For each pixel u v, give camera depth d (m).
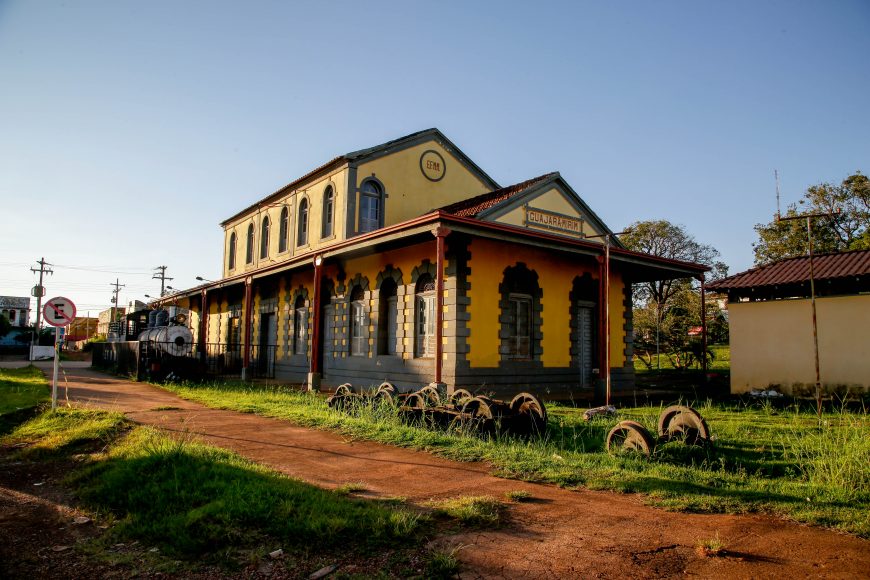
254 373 25.00
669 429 8.38
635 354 30.83
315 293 17.52
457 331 14.94
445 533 4.82
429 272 15.96
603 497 5.96
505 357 15.91
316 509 5.11
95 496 5.94
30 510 5.77
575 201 18.89
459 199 23.89
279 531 4.72
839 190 33.59
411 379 16.12
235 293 29.39
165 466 6.45
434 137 23.28
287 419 11.20
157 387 18.52
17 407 12.88
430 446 8.44
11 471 7.42
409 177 22.36
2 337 61.81
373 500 5.68
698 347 28.55
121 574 4.18
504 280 16.17
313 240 22.97
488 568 4.15
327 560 4.30
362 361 18.31
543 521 5.16
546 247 15.28
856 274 14.80
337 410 11.77
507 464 7.21
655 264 17.64
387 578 3.98
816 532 4.91
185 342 21.14
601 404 14.42
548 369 16.95
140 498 5.59
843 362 15.09
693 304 29.55
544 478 6.66
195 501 5.43
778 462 7.26
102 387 18.17
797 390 15.84
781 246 34.78
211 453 7.27
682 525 5.08
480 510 5.27
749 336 16.97
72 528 5.19
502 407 9.48
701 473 6.74
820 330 15.59
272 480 6.15
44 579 4.13
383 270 17.86
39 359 47.62
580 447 8.44
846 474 6.26
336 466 7.29
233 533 4.67
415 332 16.44
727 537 4.78
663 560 4.30
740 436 9.13
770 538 4.76
